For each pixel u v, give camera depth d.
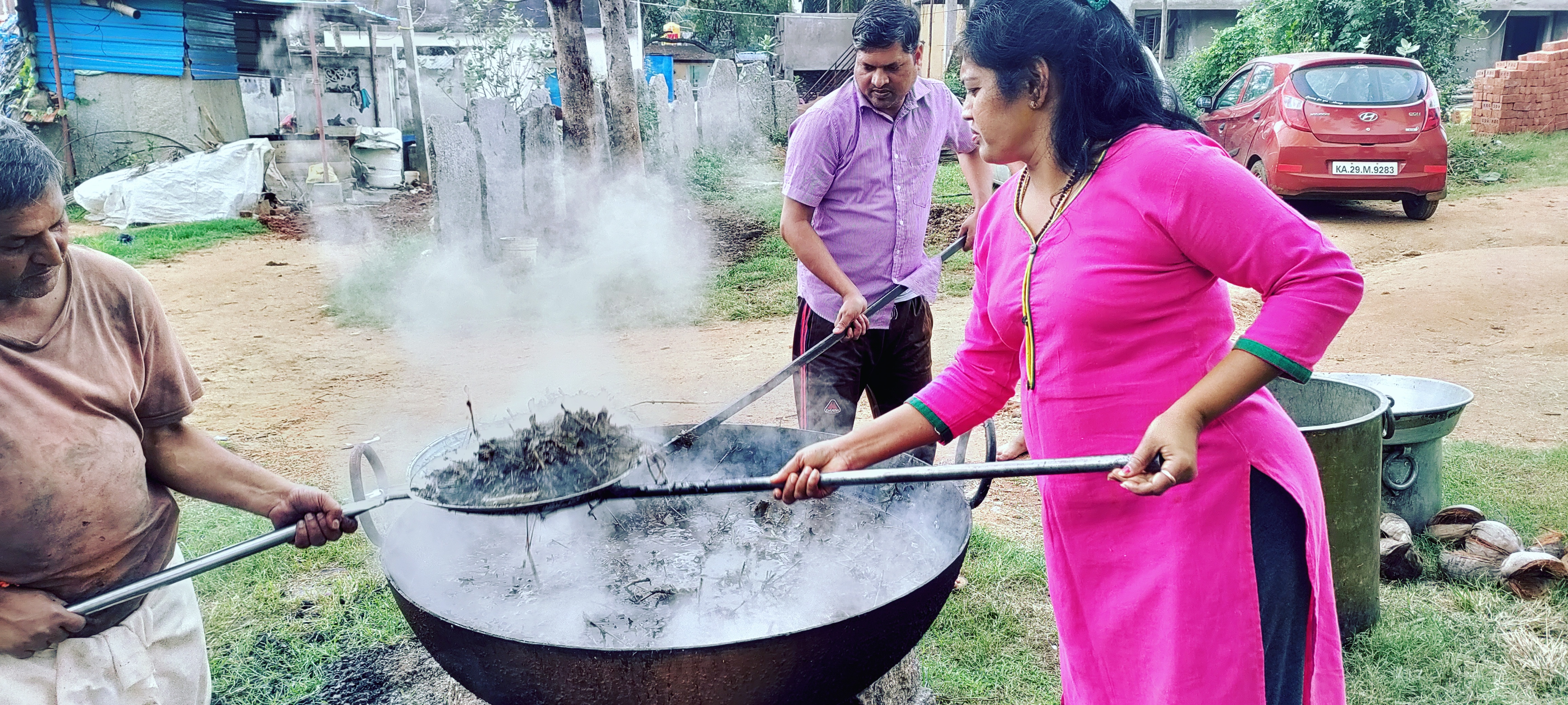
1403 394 3.77
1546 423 4.89
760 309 8.02
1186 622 1.72
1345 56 9.53
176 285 9.61
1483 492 3.93
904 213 3.35
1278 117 9.55
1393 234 9.30
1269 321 1.58
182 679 2.07
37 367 1.74
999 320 1.92
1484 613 3.05
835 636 1.74
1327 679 1.79
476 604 2.24
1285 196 9.55
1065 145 1.74
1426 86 9.48
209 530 3.80
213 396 5.98
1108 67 1.70
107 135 14.88
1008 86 1.75
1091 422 1.77
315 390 6.10
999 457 4.52
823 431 3.06
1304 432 2.70
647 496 1.88
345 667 2.89
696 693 1.73
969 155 3.63
